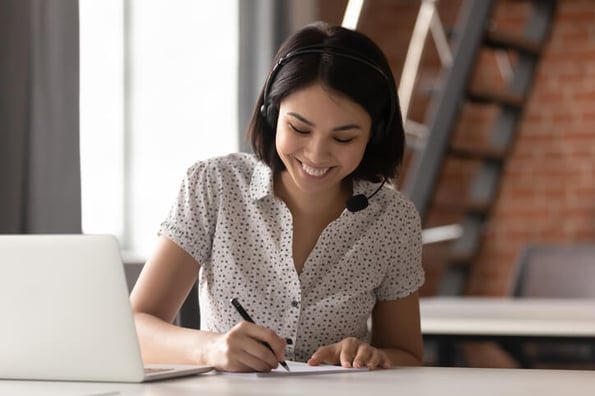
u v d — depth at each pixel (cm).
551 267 453
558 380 159
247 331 172
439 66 614
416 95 614
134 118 421
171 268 206
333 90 179
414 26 617
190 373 165
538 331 288
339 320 208
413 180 512
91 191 397
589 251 450
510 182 606
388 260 214
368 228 211
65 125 300
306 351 209
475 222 569
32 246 152
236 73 446
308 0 509
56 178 297
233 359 169
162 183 427
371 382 156
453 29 562
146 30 428
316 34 184
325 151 182
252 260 208
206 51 447
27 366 156
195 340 180
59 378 156
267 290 207
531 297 451
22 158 283
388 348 216
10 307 154
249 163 215
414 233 217
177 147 434
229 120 448
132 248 416
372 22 624
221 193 211
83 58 395
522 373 170
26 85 284
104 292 151
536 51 558
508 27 607
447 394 141
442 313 331
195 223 210
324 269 209
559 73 600
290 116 182
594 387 150
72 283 151
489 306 371
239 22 446
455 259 552
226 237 208
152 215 421
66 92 301
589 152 596
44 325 154
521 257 459
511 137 560
